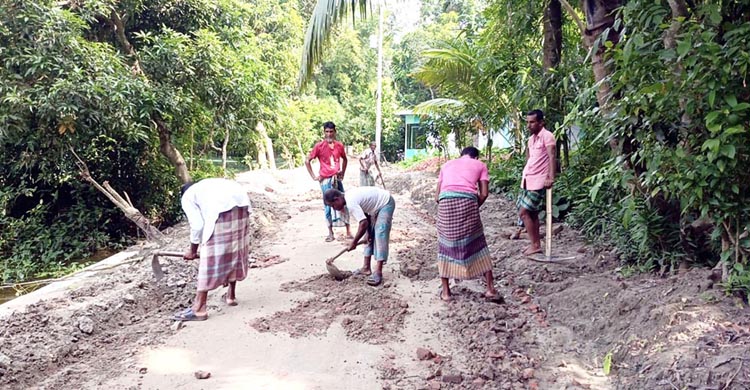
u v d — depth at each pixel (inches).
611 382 138.2
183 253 207.8
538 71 339.0
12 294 299.1
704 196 150.9
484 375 143.4
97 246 398.9
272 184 610.5
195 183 193.5
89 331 177.0
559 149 315.9
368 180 448.5
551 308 188.5
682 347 130.3
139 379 147.6
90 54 344.8
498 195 414.6
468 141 650.8
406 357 159.3
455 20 1193.4
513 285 215.0
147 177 457.7
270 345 168.6
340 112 1252.5
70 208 410.0
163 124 419.8
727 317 137.8
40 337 165.6
